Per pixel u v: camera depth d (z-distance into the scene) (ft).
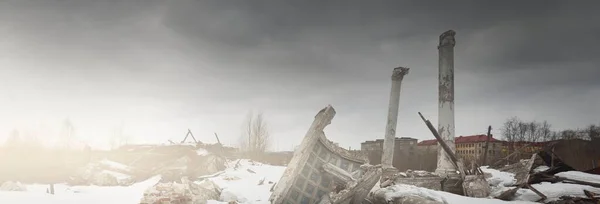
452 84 66.39
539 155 64.85
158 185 41.32
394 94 73.67
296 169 41.73
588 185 51.65
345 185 43.47
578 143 116.88
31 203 46.14
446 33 68.23
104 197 56.49
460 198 45.91
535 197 48.19
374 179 41.14
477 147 192.85
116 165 94.17
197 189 50.75
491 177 65.00
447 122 64.69
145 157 101.81
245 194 62.39
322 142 46.78
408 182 58.39
